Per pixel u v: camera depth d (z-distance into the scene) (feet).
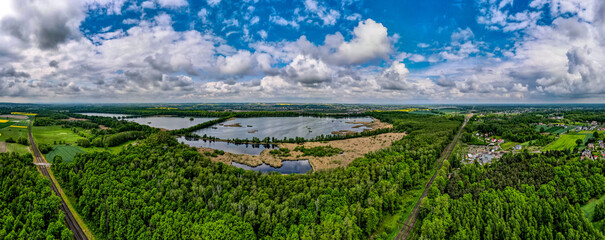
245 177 427.33
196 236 276.82
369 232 307.17
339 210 316.19
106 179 380.99
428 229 286.87
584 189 353.51
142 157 490.08
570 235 269.23
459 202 325.01
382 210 360.89
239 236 276.82
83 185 377.09
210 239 271.28
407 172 431.84
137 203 325.01
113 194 347.97
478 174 437.17
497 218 295.07
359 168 454.40
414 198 398.62
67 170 432.66
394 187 381.60
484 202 333.01
